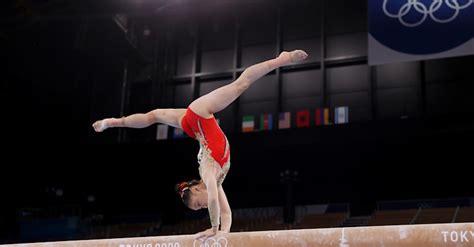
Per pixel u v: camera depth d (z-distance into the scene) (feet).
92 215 59.62
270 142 47.60
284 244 14.29
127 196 61.31
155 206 61.00
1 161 51.37
